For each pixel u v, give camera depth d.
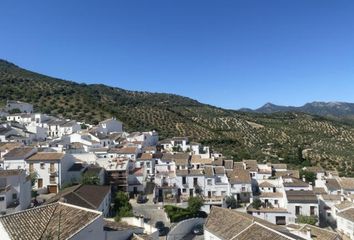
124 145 113.50
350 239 66.19
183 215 70.31
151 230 41.94
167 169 97.81
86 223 30.47
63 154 79.75
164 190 85.62
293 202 77.00
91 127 146.12
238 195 87.19
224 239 42.56
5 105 176.62
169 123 192.25
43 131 130.12
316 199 77.00
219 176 89.06
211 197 85.94
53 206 33.53
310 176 105.75
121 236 36.38
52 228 29.58
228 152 152.38
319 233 52.25
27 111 172.62
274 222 76.50
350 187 89.25
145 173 92.50
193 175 88.19
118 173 84.12
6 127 119.75
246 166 102.75
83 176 76.06
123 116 187.50
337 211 74.12
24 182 60.19
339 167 150.12
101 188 64.50
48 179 76.31
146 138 128.38
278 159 152.50
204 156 110.94
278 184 89.00
